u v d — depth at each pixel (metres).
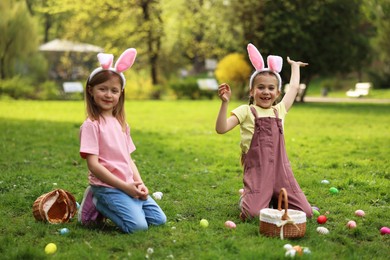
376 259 3.86
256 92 5.20
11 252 3.84
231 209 5.41
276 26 24.69
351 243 4.25
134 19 29.94
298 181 6.82
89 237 4.30
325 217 4.90
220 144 10.62
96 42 32.00
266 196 4.92
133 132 12.80
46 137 11.29
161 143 10.75
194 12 30.72
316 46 24.89
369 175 7.23
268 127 5.10
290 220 4.21
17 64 30.52
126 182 4.55
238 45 27.34
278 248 3.94
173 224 4.73
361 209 5.46
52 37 48.12
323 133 12.87
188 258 3.79
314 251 3.94
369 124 15.30
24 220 4.87
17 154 8.95
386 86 35.81
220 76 27.58
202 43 31.52
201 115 18.38
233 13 25.86
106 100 4.64
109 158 4.60
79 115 17.80
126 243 4.10
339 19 24.72
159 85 29.83
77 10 29.08
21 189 6.27
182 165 8.20
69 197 4.90
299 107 22.95
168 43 31.27
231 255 3.80
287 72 25.50
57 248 4.01
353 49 25.42
